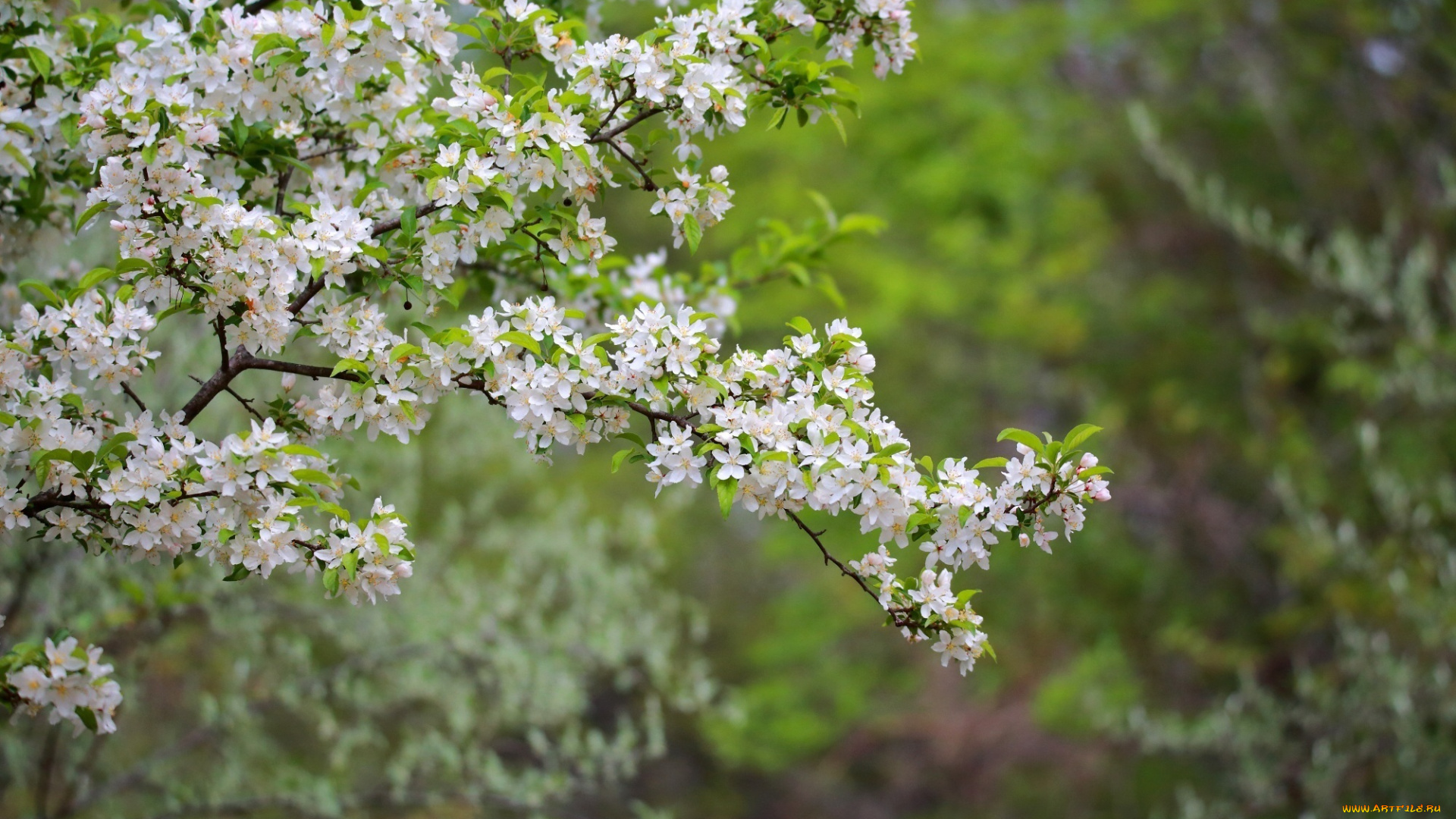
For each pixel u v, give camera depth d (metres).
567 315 2.00
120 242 1.92
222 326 1.95
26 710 1.80
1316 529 5.74
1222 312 8.85
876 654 9.46
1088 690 7.25
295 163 2.28
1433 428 6.85
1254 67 7.91
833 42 2.32
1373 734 5.65
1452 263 5.83
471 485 6.48
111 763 4.67
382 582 1.92
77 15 2.41
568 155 1.99
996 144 8.30
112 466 1.84
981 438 9.24
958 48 8.68
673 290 3.18
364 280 2.19
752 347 9.02
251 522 1.90
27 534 3.54
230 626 4.33
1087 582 8.32
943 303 8.05
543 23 2.13
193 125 1.99
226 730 4.42
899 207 8.62
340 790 4.74
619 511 9.21
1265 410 7.81
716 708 5.21
